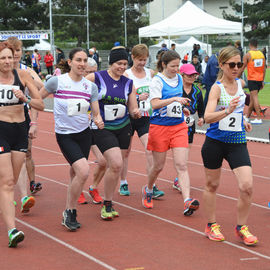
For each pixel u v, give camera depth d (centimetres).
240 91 625
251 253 605
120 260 578
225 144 623
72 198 685
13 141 630
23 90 639
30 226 711
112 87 730
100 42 7525
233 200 867
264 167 1159
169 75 774
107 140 726
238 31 2938
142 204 836
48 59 4412
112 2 7244
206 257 590
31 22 6950
